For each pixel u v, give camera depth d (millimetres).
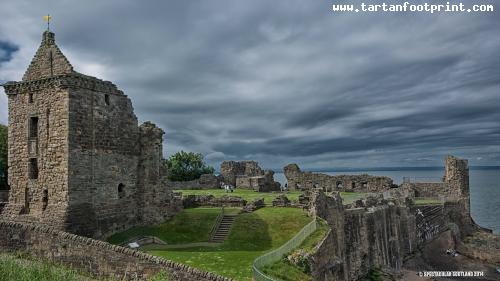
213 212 50781
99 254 31266
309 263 35594
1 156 64688
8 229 34312
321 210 48656
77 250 31875
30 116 42812
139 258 30312
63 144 40375
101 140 43438
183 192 72938
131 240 42719
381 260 59281
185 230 46188
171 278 29547
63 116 40531
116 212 44688
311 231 43000
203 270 31703
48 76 42312
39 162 42000
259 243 42469
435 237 74188
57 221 39594
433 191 85312
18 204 43125
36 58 43438
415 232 69000
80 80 41344
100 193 43000
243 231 45156
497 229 105312
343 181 83500
